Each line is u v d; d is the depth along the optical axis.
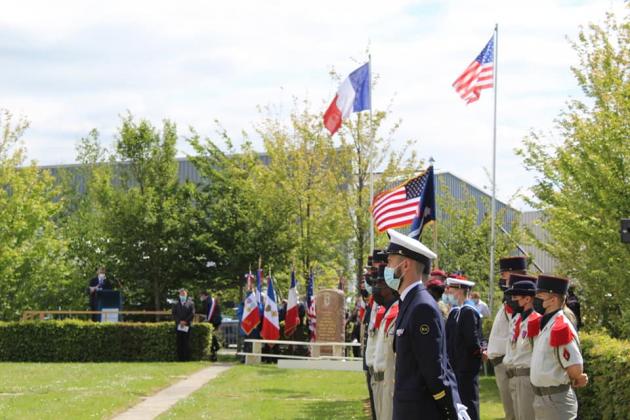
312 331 27.97
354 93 24.19
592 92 21.02
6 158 34.47
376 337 10.45
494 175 25.55
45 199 35.47
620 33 20.86
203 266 34.62
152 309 35.53
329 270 35.78
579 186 18.86
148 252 34.28
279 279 36.19
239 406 16.28
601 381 12.02
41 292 34.84
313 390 19.08
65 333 27.98
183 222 34.19
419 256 7.16
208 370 24.27
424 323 6.84
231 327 37.59
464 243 33.50
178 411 15.52
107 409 15.45
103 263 34.69
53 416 14.50
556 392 9.22
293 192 35.12
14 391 18.44
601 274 17.67
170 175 35.78
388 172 34.06
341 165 34.62
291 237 34.53
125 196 34.16
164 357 27.86
